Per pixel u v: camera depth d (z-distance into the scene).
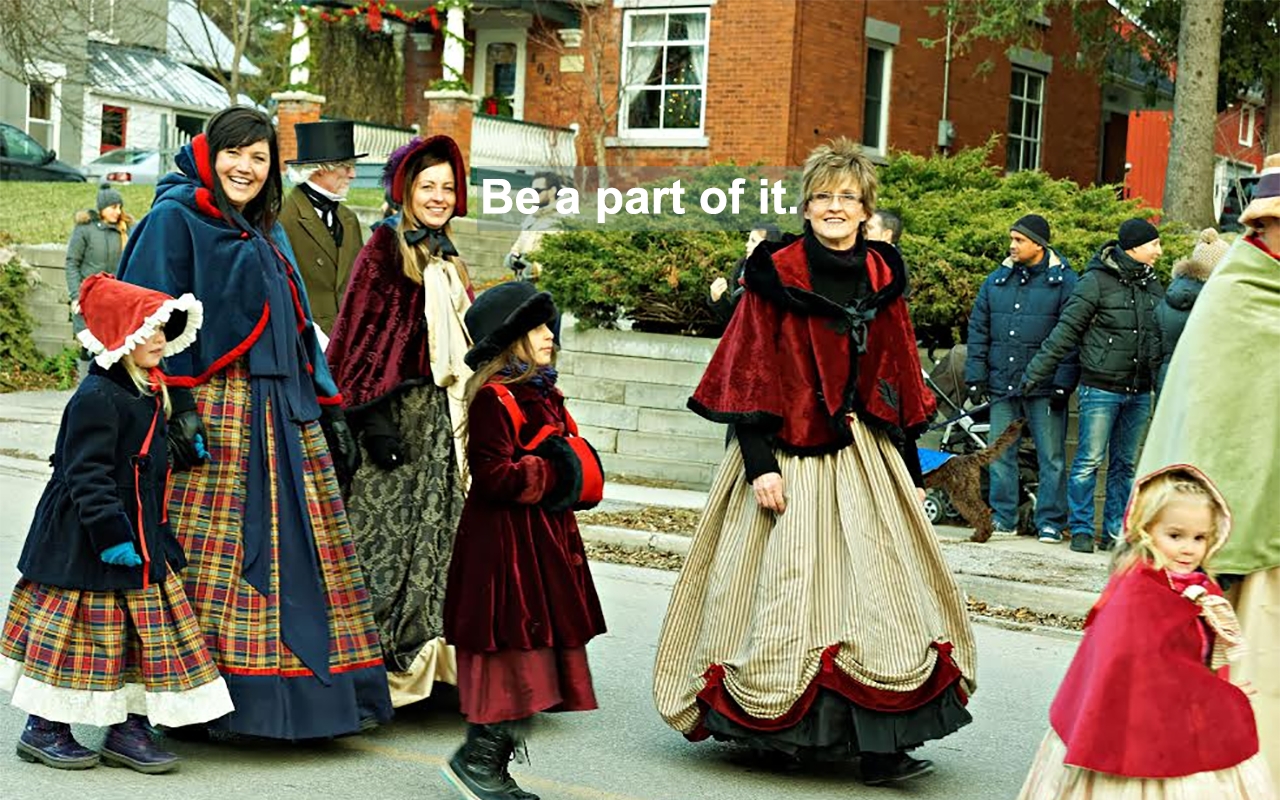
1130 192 23.84
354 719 5.68
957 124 26.28
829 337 5.70
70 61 29.83
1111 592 4.36
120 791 5.31
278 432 5.73
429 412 6.37
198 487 5.62
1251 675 4.71
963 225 12.98
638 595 9.41
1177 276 10.39
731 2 23.50
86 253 16.62
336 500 5.84
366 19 26.64
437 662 6.21
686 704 5.73
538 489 5.13
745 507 5.79
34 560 5.39
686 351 13.27
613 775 5.80
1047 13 27.64
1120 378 10.30
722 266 13.63
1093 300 10.30
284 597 5.62
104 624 5.37
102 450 5.21
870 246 5.89
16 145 32.16
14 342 18.95
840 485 5.67
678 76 24.25
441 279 6.43
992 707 7.10
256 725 5.51
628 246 14.05
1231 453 4.68
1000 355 10.83
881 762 5.68
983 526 10.69
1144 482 4.39
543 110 26.14
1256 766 4.25
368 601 5.86
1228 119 29.64
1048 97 28.47
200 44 45.03
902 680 5.45
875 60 24.77
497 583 5.13
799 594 5.52
